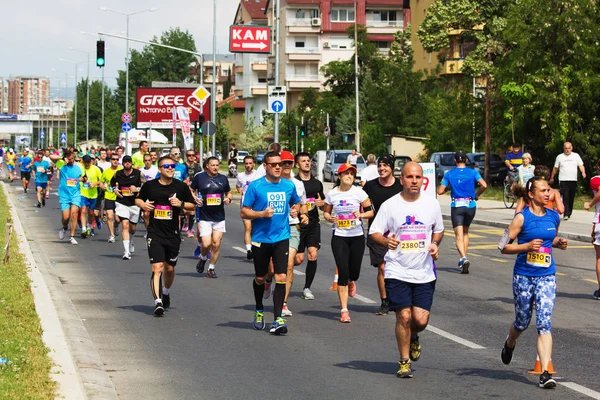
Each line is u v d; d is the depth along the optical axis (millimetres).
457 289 15852
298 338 11312
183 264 19344
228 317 12836
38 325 10805
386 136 76125
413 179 8898
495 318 12859
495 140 52625
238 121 147500
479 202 40438
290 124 100375
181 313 13141
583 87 40969
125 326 12039
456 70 80688
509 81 43844
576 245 23719
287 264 11703
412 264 8961
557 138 41438
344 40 122750
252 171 20906
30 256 18562
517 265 9188
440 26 58312
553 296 9055
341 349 10656
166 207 13016
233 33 45469
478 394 8516
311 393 8531
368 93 90062
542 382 8703
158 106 75938
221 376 9219
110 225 23750
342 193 12578
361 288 15883
